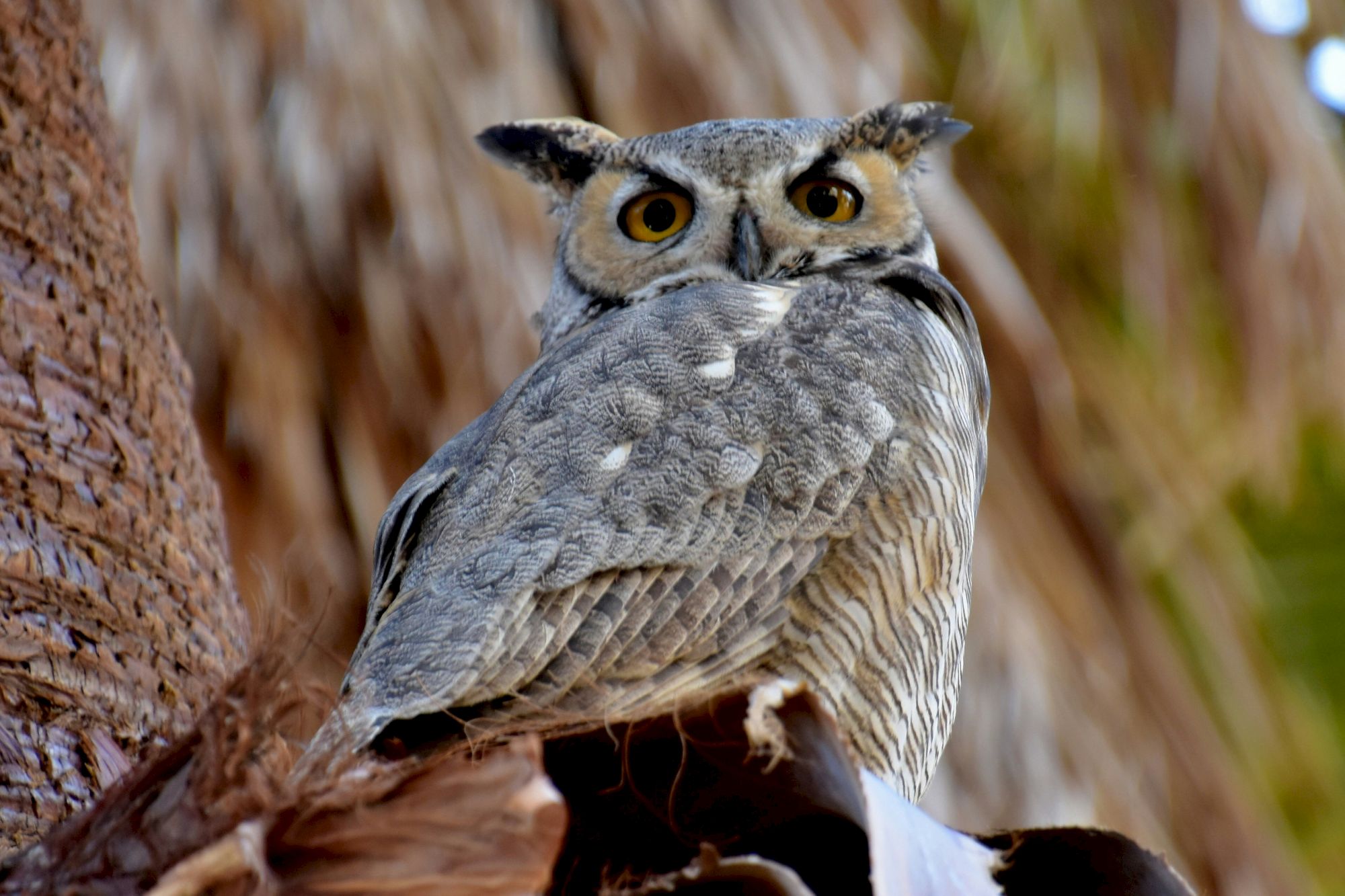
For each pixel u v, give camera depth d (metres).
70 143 7.04
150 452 6.77
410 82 12.08
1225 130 14.70
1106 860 5.08
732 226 9.23
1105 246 15.46
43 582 5.92
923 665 7.14
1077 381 15.13
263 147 11.97
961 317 8.93
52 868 4.27
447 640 5.99
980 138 15.33
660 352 7.27
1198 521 15.27
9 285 6.42
